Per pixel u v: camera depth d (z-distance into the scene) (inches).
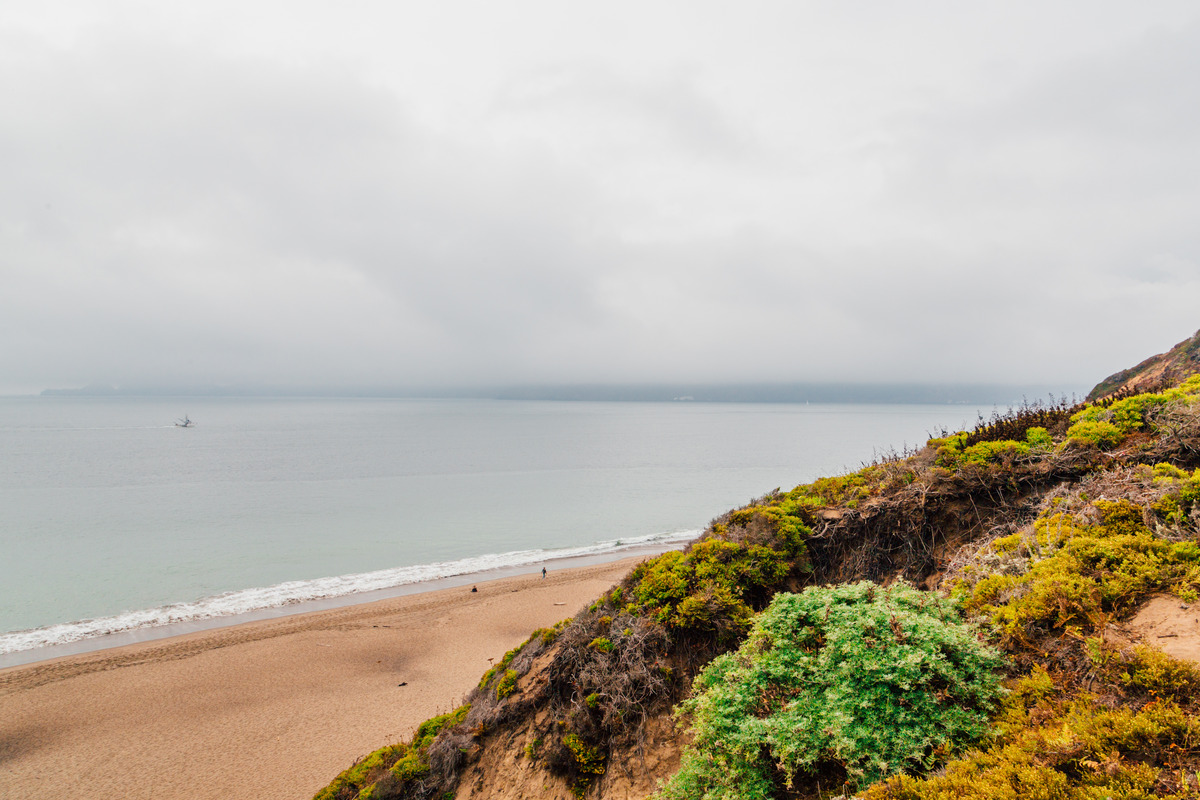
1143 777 128.7
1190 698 145.7
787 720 196.2
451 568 1439.5
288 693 792.9
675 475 3312.0
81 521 2005.4
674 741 273.7
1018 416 422.0
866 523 344.5
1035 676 181.5
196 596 1218.0
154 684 812.6
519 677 348.2
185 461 4003.4
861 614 224.5
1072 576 208.4
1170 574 193.6
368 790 331.6
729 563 339.9
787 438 6072.8
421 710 750.5
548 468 3688.5
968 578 260.7
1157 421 323.0
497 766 309.0
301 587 1279.5
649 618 325.4
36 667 864.3
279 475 3329.2
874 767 175.2
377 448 5172.2
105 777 613.9
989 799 137.4
